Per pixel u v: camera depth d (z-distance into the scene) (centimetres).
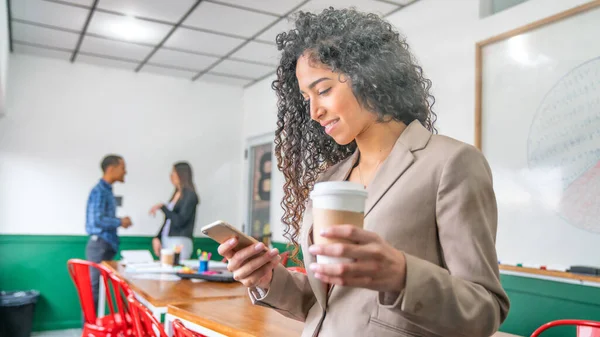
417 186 76
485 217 73
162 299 211
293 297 96
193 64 503
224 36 420
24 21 397
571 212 242
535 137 261
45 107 485
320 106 87
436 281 61
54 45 453
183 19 384
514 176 272
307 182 112
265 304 95
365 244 56
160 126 540
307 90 88
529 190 264
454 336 64
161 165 538
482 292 66
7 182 466
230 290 245
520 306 266
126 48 457
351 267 55
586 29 240
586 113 238
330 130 87
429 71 330
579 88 241
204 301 209
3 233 461
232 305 200
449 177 73
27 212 472
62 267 482
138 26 402
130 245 514
